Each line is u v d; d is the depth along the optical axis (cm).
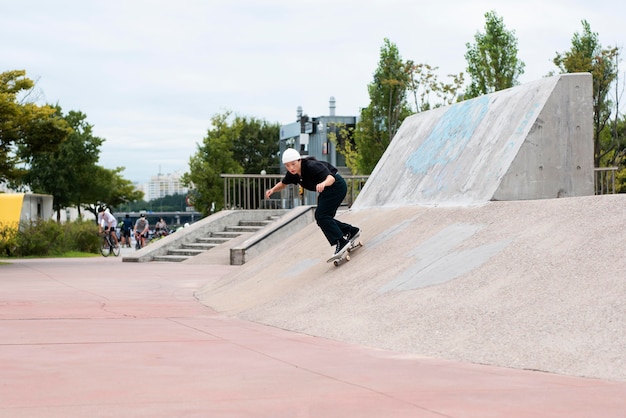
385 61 4312
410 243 1025
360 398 491
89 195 7338
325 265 1109
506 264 811
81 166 7219
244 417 440
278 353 675
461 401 480
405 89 4344
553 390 511
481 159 1127
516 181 1052
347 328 793
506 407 463
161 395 499
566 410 454
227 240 2466
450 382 543
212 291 1273
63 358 642
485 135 1163
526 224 895
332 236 1072
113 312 1027
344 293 937
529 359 608
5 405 467
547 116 1073
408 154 1378
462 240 940
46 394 500
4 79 2431
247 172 8994
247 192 2755
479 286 788
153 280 1622
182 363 621
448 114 1341
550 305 689
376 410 457
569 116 1084
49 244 3142
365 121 4475
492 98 1227
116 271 1920
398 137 1486
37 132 2480
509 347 640
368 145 4459
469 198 1084
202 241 2541
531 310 694
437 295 809
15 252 3019
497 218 958
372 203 1363
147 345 719
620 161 3903
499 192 1042
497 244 873
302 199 2742
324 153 6756
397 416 442
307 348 704
